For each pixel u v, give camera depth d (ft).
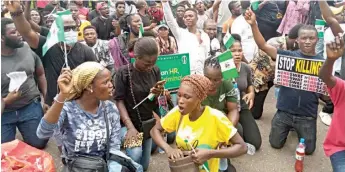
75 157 8.90
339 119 10.88
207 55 18.60
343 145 11.07
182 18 22.21
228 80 11.75
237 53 14.64
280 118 15.26
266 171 13.92
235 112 11.87
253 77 17.60
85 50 14.88
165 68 13.91
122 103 11.79
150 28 20.47
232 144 8.54
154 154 15.05
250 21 13.67
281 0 26.53
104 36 25.16
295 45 16.72
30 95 14.11
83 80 8.42
